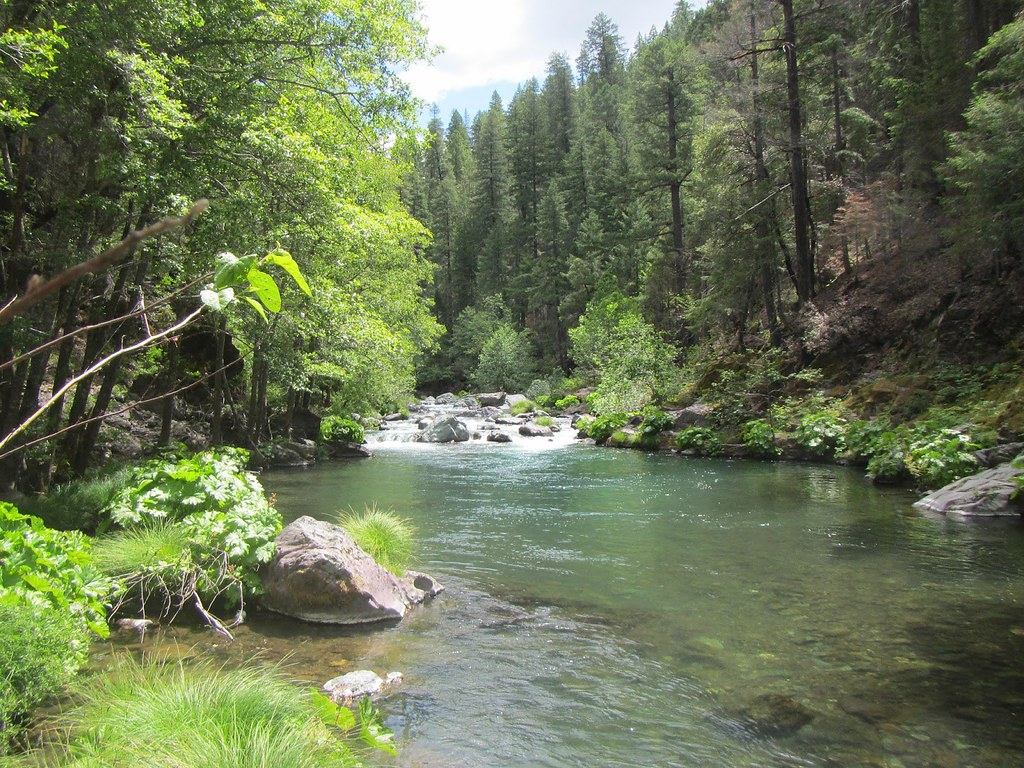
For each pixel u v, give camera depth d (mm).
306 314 12367
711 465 16922
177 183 9219
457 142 86562
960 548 8312
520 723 4207
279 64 10977
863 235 22156
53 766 3305
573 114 70312
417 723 4188
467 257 66438
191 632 5691
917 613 6105
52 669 3951
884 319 20516
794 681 4781
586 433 26188
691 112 34344
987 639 5484
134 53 8938
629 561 8031
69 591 4898
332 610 6031
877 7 24766
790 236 27875
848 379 19953
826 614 6121
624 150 56375
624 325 26734
